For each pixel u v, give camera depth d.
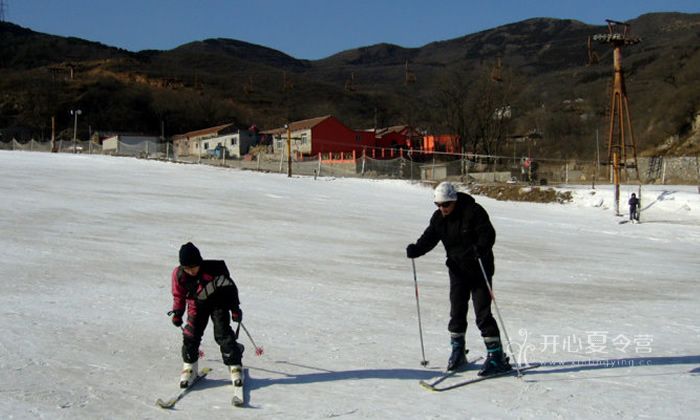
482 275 5.96
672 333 8.14
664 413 4.97
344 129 76.62
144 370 5.82
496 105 77.06
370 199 34.38
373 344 7.09
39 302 8.20
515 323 8.49
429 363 6.37
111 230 16.09
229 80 167.12
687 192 37.97
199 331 5.45
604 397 5.36
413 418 4.80
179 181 33.75
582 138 86.56
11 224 15.63
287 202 28.22
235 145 85.31
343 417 4.80
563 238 23.58
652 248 22.11
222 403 5.06
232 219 20.64
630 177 61.69
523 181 54.00
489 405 5.12
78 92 124.06
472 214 5.88
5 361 5.78
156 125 120.31
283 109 144.75
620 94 48.12
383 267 13.53
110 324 7.35
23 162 38.22
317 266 13.07
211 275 5.37
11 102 115.81
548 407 5.09
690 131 66.88
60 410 4.74
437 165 56.88
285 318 8.26
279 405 5.04
